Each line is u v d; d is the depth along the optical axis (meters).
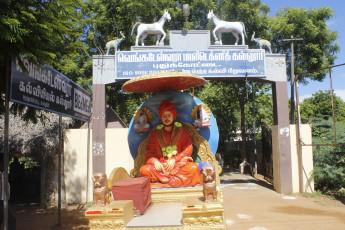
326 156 11.31
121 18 16.52
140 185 3.47
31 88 4.45
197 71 10.62
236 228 6.74
